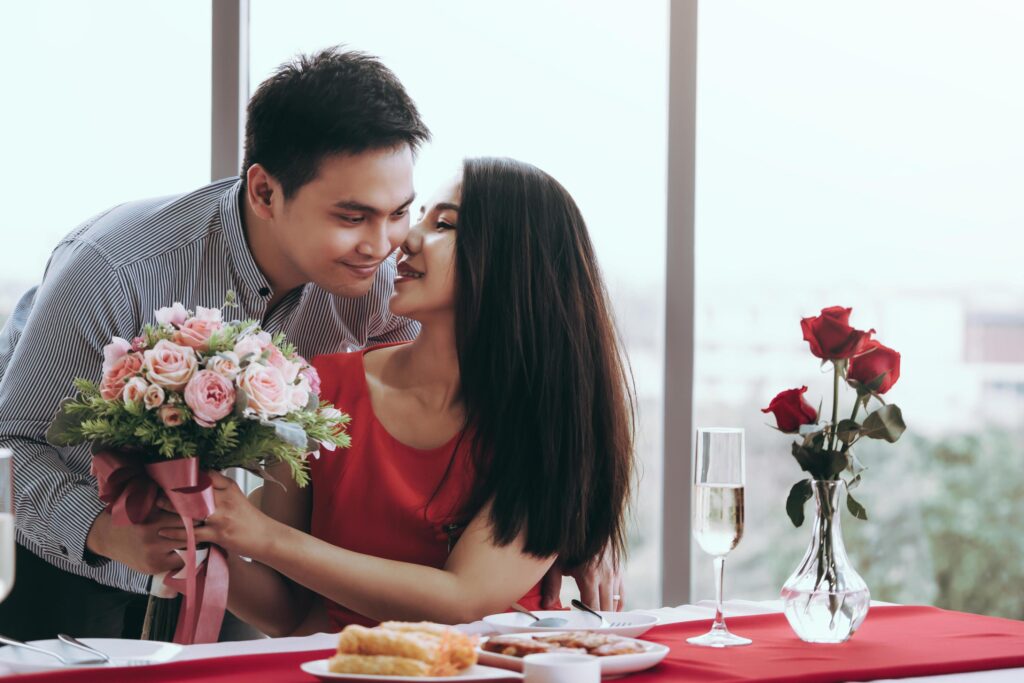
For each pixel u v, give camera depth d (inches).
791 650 54.7
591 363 73.7
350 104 71.3
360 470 73.9
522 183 73.8
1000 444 126.0
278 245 79.7
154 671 48.5
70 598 84.7
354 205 72.1
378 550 72.8
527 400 71.2
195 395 58.9
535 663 43.1
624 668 48.4
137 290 78.2
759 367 119.0
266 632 73.3
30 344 76.9
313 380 65.3
